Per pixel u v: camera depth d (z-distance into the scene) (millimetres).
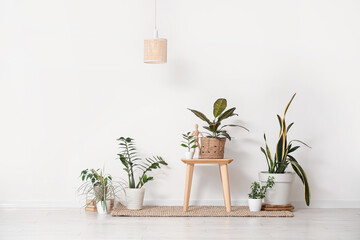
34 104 4559
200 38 4617
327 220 3881
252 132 4621
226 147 4617
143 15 4605
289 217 4020
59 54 4578
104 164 4570
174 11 4613
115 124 4582
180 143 4590
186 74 4609
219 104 4168
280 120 4324
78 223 3719
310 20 4648
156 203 4566
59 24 4582
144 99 4594
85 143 4570
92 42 4590
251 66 4633
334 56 4656
